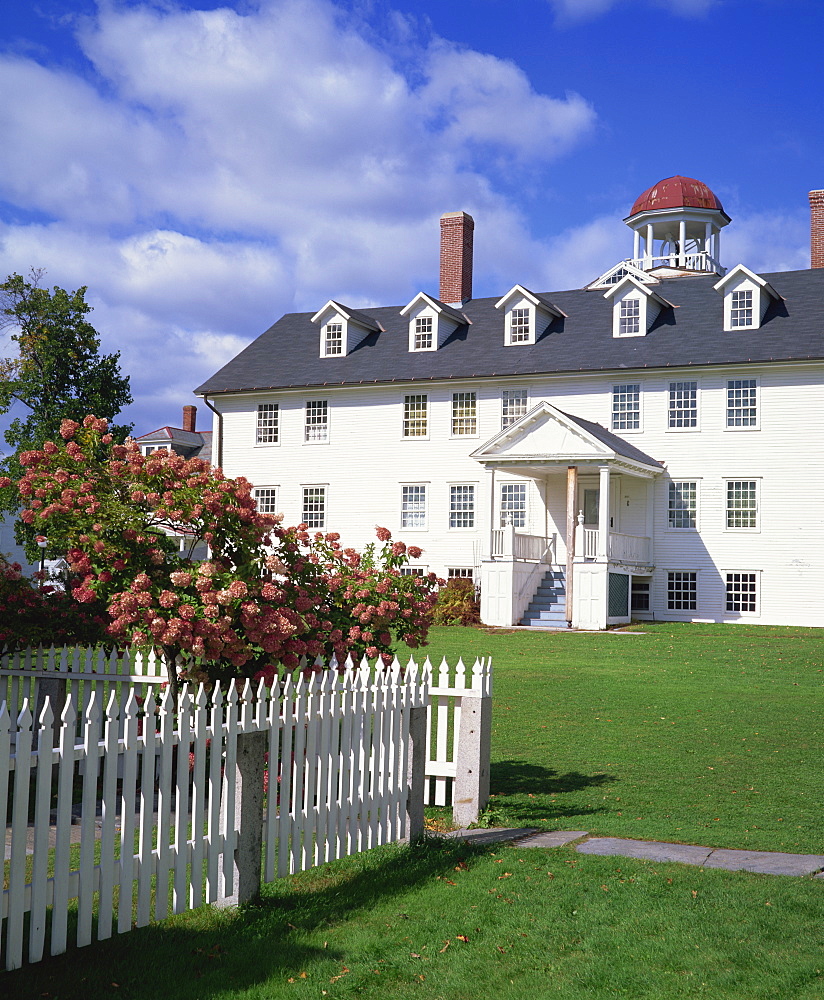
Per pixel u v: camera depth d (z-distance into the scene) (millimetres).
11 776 10297
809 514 30344
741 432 31266
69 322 35844
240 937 5672
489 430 34375
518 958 5465
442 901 6406
